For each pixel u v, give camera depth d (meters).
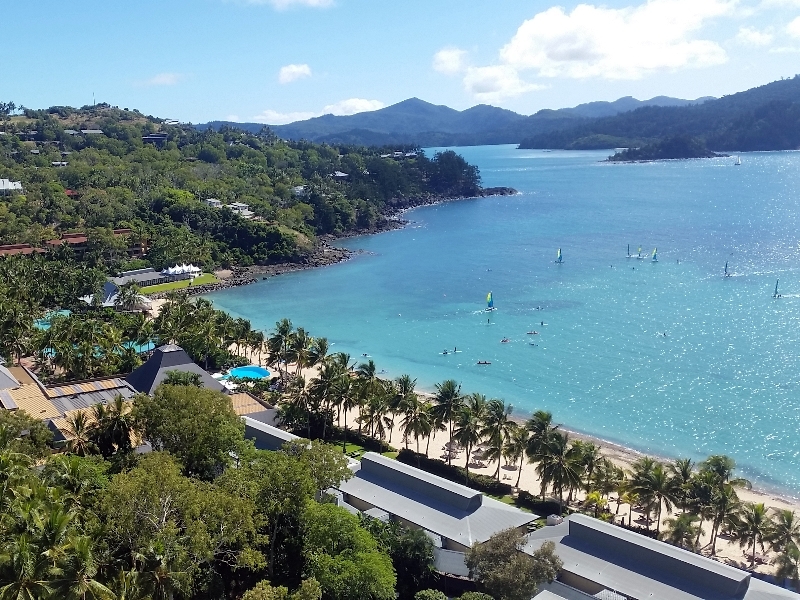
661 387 166.50
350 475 89.38
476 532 87.62
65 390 124.81
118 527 62.22
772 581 88.06
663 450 134.75
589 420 149.12
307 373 178.75
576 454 105.31
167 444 88.50
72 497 67.06
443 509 93.06
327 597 71.12
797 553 85.31
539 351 196.62
